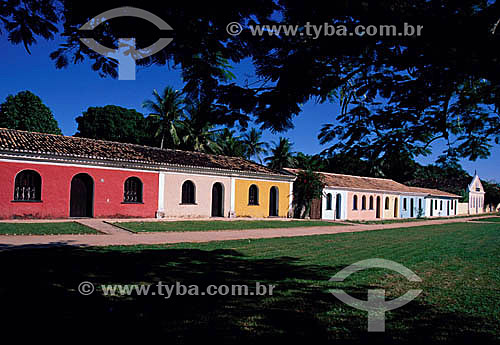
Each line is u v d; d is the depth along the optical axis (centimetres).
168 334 401
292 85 392
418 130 448
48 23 400
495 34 298
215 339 392
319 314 482
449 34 309
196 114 438
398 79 389
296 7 342
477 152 490
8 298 507
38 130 3572
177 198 2206
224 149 4147
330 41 359
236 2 343
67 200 1816
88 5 361
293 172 2953
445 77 365
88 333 397
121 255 859
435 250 1146
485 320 477
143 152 2258
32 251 874
